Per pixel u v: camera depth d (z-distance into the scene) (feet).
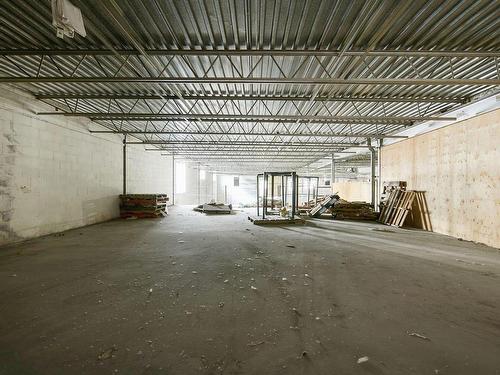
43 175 24.39
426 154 31.07
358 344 7.98
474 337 8.45
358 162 69.67
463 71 19.26
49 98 22.82
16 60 17.76
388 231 29.68
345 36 14.67
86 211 31.30
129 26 13.73
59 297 11.17
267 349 7.70
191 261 16.63
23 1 12.03
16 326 8.87
